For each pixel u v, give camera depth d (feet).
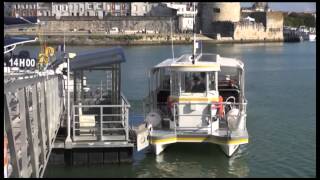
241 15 576.20
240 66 63.87
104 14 553.64
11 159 30.27
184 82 59.00
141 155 59.93
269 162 60.08
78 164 53.67
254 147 68.03
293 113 99.55
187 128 59.00
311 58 301.22
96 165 53.88
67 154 53.57
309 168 57.77
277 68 226.17
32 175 38.06
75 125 58.23
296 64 251.19
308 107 107.96
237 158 60.75
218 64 59.11
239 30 527.40
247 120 91.20
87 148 53.62
